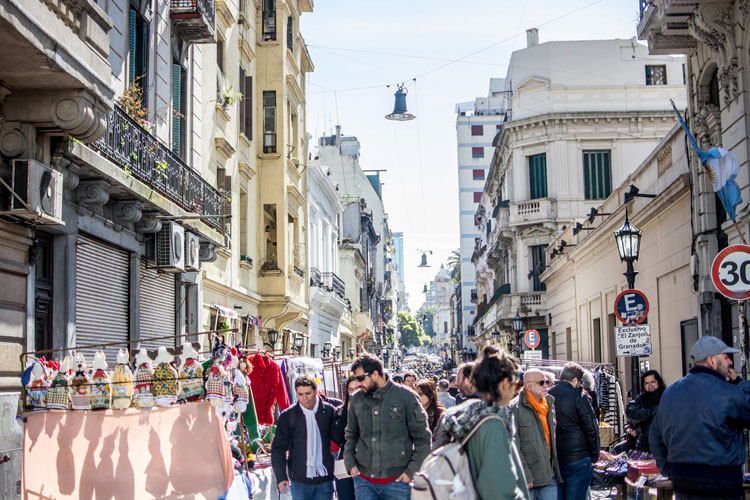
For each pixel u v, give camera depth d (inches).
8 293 373.4
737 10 569.6
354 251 1959.9
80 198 446.3
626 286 896.3
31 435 314.0
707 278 627.2
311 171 1325.0
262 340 975.6
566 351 1277.1
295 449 332.5
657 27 658.2
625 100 1472.7
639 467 388.8
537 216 1482.5
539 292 1507.1
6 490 354.0
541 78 1501.0
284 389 450.9
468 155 3356.3
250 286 916.6
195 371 322.3
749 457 520.4
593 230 992.9
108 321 502.0
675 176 708.7
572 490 338.0
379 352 2896.2
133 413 313.6
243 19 894.4
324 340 1521.9
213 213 682.2
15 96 374.0
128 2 554.3
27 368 323.0
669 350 752.3
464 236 3344.0
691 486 243.1
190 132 682.8
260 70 979.9
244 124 897.5
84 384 316.8
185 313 663.1
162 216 547.2
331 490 336.5
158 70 607.2
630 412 424.2
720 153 545.3
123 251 529.3
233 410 357.1
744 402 241.9
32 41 324.2
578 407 339.6
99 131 396.8
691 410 245.0
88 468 311.7
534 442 302.0
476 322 2517.2
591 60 1505.9
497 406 188.1
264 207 965.2
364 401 301.6
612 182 1466.5
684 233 690.8
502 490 178.4
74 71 361.7
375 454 295.6
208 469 312.3
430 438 297.6
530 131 1508.4
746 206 549.6
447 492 181.5
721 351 251.1
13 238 376.8
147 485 309.6
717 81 637.9
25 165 364.8
